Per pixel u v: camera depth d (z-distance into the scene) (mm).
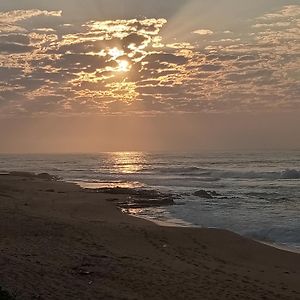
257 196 34688
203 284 10688
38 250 12859
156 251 14500
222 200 32000
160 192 38125
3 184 41062
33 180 50031
